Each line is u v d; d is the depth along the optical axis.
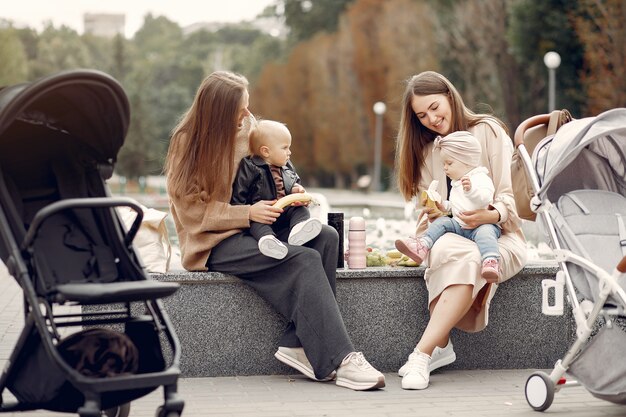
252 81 102.00
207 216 5.87
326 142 66.81
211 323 6.04
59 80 3.88
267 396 5.45
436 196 6.06
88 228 4.35
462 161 5.93
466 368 6.35
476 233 5.90
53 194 4.38
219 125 5.80
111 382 3.76
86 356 3.95
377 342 6.25
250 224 5.87
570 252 5.05
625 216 5.28
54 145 4.42
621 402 4.90
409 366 5.78
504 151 6.19
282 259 5.76
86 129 4.33
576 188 5.50
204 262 5.97
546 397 5.06
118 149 4.32
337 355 5.66
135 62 110.25
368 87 61.81
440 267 5.85
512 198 6.05
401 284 6.27
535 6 42.09
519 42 42.94
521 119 46.50
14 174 4.32
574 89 40.69
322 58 68.06
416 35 57.12
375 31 61.88
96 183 4.40
